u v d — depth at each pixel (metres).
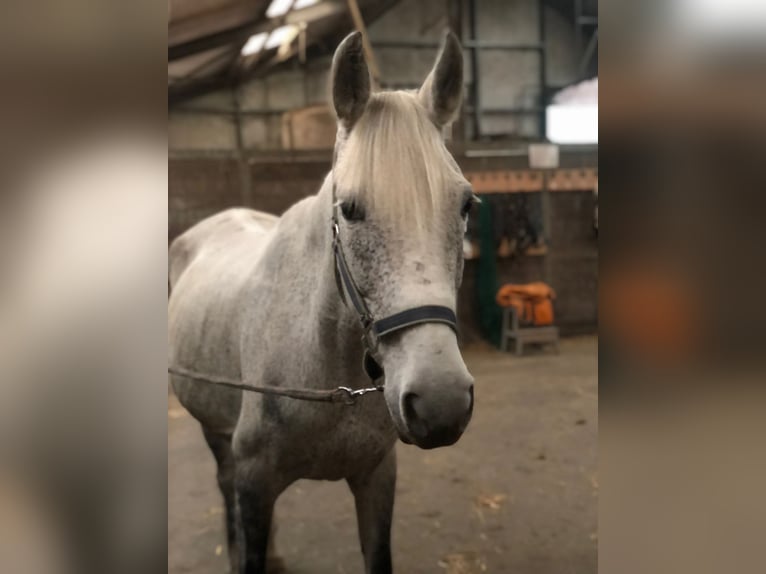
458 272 1.08
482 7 7.99
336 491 2.87
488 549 2.32
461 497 2.75
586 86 7.79
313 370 1.33
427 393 0.92
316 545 2.38
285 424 1.38
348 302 1.14
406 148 1.02
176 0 4.40
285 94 8.00
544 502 2.69
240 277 1.72
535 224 6.26
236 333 1.61
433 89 1.12
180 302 2.03
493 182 6.22
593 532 2.42
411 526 2.49
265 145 7.95
